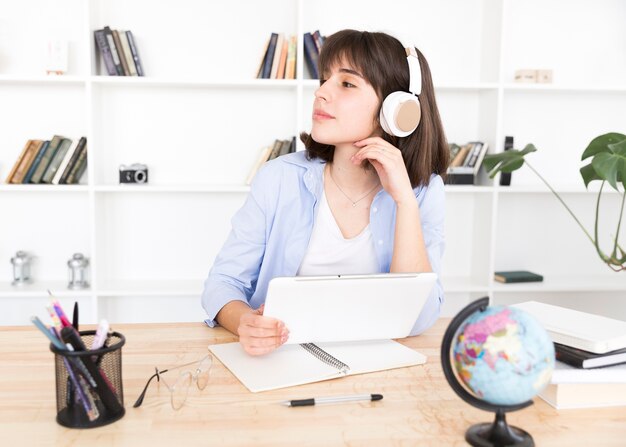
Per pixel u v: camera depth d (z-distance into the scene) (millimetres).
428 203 1630
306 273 1658
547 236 3250
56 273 3020
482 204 3029
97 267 2803
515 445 851
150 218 3041
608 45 3137
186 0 2910
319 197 1635
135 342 1295
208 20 2928
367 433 901
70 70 2875
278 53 2799
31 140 2760
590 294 3301
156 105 2959
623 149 2123
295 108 3008
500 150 2906
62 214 2992
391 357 1206
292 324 1201
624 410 992
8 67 2844
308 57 2822
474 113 3105
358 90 1444
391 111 1407
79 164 2793
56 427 906
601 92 3131
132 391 1036
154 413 956
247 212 1640
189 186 2801
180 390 1043
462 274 3215
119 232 3033
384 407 992
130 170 2834
